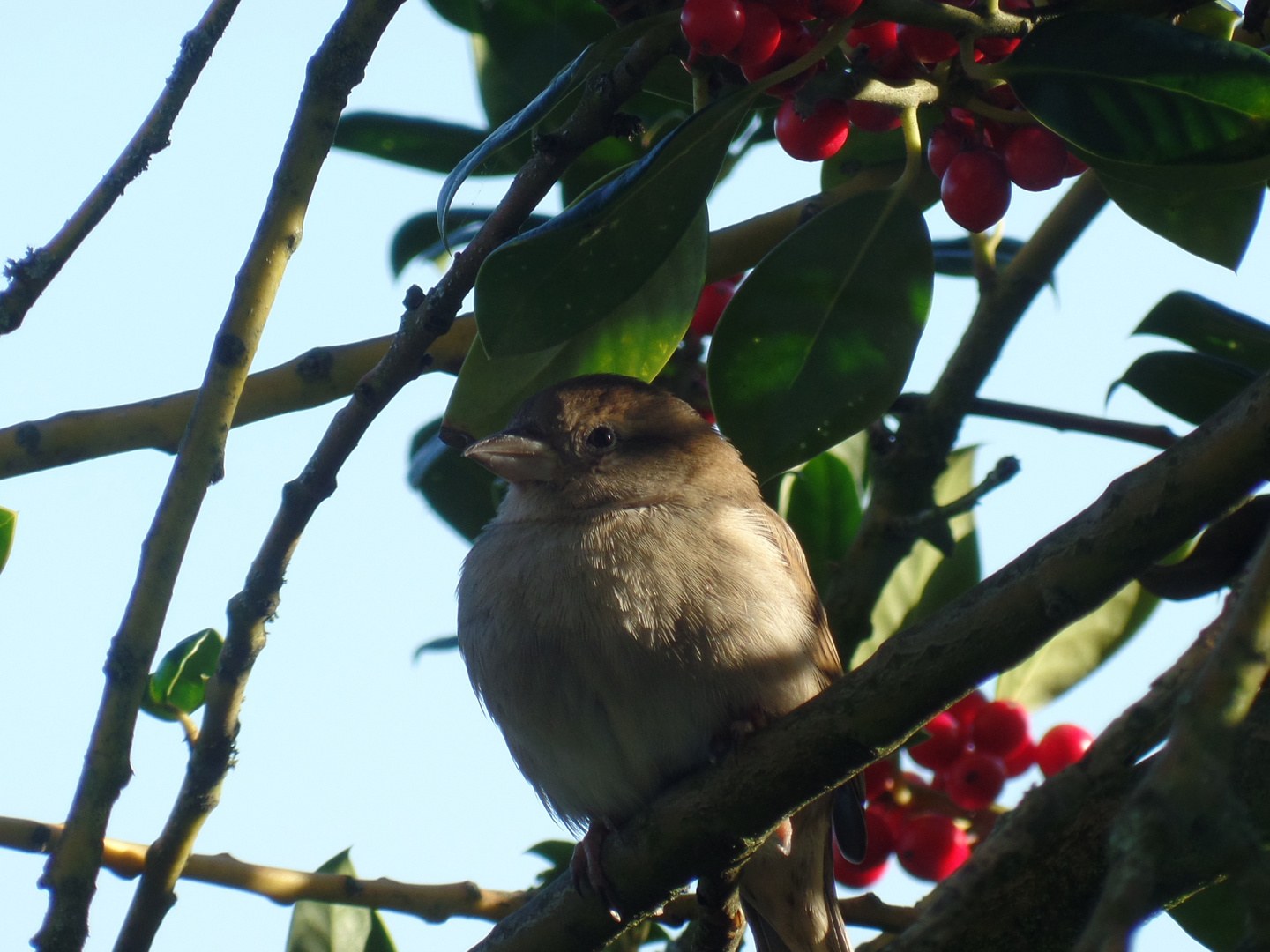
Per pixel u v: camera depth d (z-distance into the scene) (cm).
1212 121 498
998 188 562
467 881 724
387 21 543
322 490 580
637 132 551
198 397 565
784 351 607
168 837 621
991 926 542
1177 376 790
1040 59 511
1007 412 802
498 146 527
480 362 707
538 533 761
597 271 546
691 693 697
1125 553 478
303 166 558
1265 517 626
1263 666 332
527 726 731
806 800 566
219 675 606
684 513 754
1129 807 316
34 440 682
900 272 607
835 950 778
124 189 548
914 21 504
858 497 908
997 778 759
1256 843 305
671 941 768
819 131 559
